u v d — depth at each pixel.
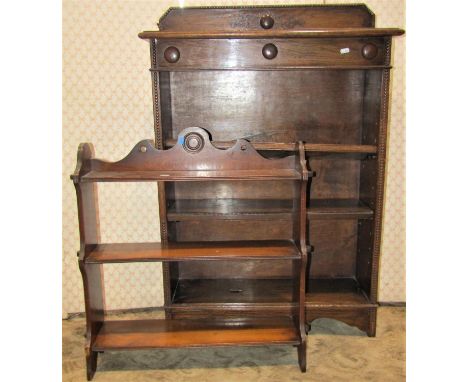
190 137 2.25
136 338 2.30
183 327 2.42
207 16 2.48
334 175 2.77
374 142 2.42
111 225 2.82
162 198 2.43
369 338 2.57
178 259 2.22
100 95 2.66
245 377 2.22
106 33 2.60
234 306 2.54
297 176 2.16
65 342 2.58
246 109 2.68
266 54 2.26
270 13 2.48
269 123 2.69
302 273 2.24
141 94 2.68
